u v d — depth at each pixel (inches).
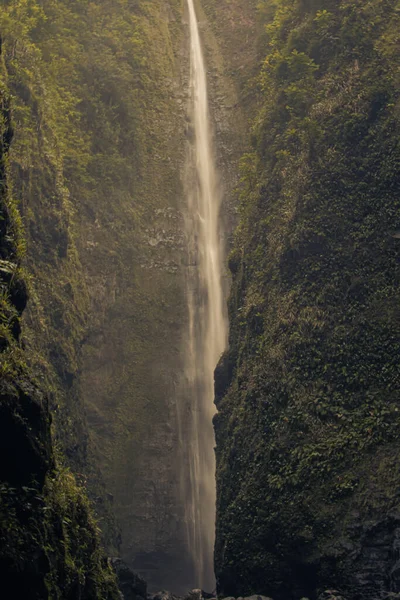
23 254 928.9
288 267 1605.6
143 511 2183.8
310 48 1829.5
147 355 2347.4
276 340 1549.0
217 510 1637.6
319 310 1510.8
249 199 1861.5
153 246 2472.9
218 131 2723.9
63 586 834.2
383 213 1530.5
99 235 2369.6
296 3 1942.7
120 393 2281.0
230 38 2933.1
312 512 1333.7
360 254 1523.1
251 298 1685.5
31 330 1691.7
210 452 2327.8
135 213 2472.9
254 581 1368.1
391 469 1304.1
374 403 1379.2
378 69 1685.5
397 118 1599.4
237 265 1861.5
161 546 2174.0
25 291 909.2
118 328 2333.9
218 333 2472.9
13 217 951.6
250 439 1517.0
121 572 1457.9
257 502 1412.4
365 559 1257.4
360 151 1614.2
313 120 1689.2
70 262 2098.9
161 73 2783.0
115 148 2509.8
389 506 1274.6
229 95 2780.5
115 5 2856.8
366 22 1770.4
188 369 2386.8
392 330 1421.0
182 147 2669.8
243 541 1400.1
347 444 1362.0
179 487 2246.6
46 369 1689.2
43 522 770.2
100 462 2169.0
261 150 1879.9
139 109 2640.3
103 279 2333.9
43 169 1968.5
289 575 1332.4
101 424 2225.6
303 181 1640.0
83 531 1067.3
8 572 679.7
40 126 2000.5
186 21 3026.6
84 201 2369.6
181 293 2459.4
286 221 1641.2
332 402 1419.8
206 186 2650.1
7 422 727.1
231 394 1724.9
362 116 1635.1
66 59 2508.6
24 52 2092.8
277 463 1417.3
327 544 1298.0
